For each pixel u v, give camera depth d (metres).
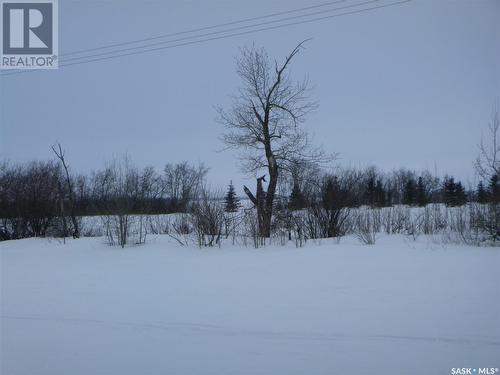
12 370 4.12
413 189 27.95
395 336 4.69
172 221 16.41
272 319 5.35
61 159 18.56
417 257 9.38
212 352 4.40
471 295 6.19
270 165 15.33
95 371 4.06
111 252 12.35
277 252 11.09
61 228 18.20
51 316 5.72
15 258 12.00
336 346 4.47
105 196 15.90
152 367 4.11
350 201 15.22
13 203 19.20
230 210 13.80
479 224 12.12
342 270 8.30
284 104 15.95
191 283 7.63
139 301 6.38
